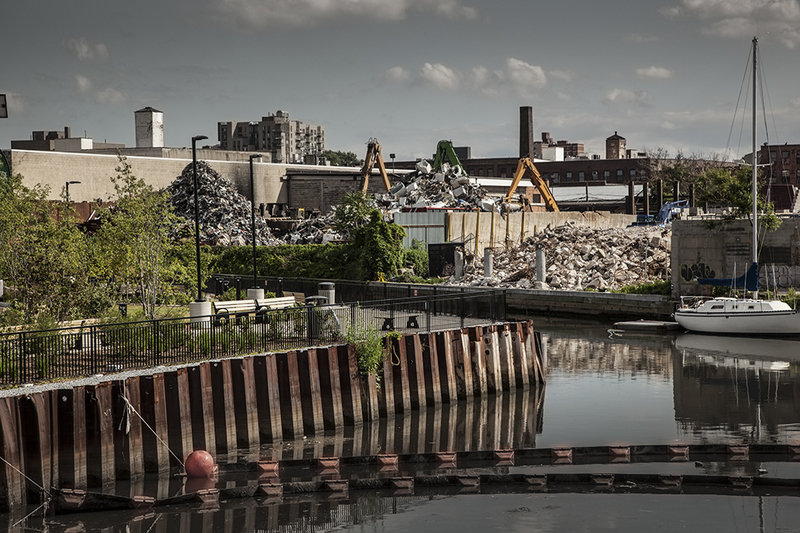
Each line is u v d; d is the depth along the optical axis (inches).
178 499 913.5
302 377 1128.2
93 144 6225.4
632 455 1080.2
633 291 2568.9
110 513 887.1
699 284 2386.8
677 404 1343.5
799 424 1213.7
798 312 2016.5
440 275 3024.1
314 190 4589.1
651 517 890.7
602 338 2103.8
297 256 3024.1
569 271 2839.6
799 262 2278.5
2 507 855.7
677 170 5753.0
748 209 2320.4
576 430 1184.2
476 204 3700.8
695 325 2151.8
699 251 2393.0
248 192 4448.8
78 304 1486.2
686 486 976.9
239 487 944.9
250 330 1189.7
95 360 1022.4
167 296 1683.1
